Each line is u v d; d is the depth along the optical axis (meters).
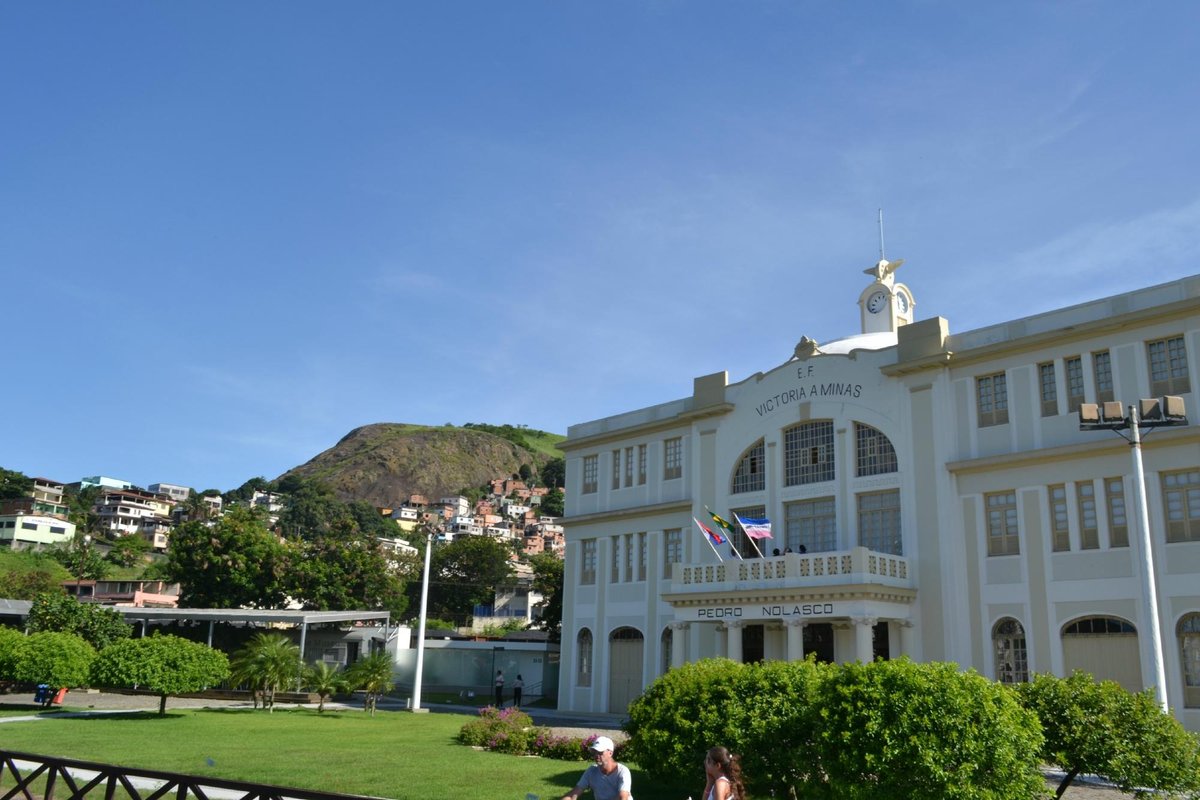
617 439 41.12
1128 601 25.78
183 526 61.78
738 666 17.27
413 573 89.50
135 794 10.99
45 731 24.91
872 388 32.50
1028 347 28.98
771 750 14.90
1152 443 25.98
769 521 33.50
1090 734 14.05
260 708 35.50
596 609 40.12
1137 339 26.95
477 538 94.25
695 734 15.75
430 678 52.19
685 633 35.56
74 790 11.50
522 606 92.12
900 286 39.69
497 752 22.55
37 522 112.38
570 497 42.78
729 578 31.39
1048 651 27.03
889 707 13.15
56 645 33.12
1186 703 24.44
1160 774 13.72
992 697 13.18
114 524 143.50
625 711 37.88
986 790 12.59
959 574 29.17
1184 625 24.89
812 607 29.16
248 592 59.94
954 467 29.62
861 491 32.06
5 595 72.06
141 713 31.06
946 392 30.70
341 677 36.28
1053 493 27.95
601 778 9.44
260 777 17.64
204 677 30.70
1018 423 28.94
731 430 36.50
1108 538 26.52
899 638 29.88
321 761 19.97
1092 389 27.62
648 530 38.75
